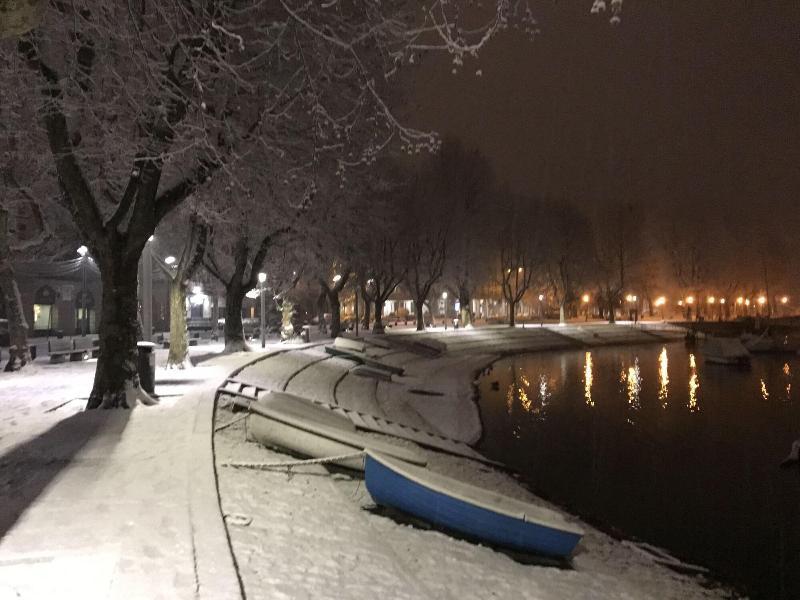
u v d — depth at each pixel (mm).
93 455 10227
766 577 11047
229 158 14312
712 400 30109
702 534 13094
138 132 13312
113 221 13773
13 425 12492
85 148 14070
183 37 10039
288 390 20125
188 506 8047
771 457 19281
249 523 8367
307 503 9836
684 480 16891
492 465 17500
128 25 10312
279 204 22344
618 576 9984
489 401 28969
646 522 13727
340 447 12016
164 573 6172
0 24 5320
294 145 17156
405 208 46875
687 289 90875
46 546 6773
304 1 11227
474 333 53750
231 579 6109
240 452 11766
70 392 17047
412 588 7387
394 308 91500
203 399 14734
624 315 95125
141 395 14148
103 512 7805
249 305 69562
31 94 12344
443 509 9914
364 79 12508
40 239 22797
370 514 10188
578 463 18500
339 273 45531
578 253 70625
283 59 12562
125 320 14039
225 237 27922
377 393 25672
